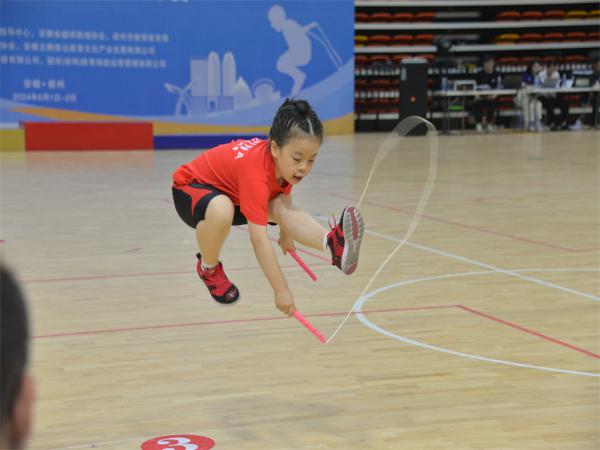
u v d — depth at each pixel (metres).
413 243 6.12
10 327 0.54
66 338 3.75
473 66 19.03
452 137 17.11
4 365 0.54
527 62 19.75
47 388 3.08
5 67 14.70
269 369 3.32
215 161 2.69
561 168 11.27
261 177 2.57
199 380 3.19
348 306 4.35
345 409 2.87
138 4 15.31
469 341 3.69
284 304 2.53
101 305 4.35
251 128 16.38
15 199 8.36
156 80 15.62
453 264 5.38
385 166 11.77
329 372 3.28
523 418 2.77
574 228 6.73
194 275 5.08
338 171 11.15
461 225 6.90
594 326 3.93
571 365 3.35
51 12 14.80
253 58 16.23
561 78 18.88
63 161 12.53
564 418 2.77
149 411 2.85
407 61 17.70
